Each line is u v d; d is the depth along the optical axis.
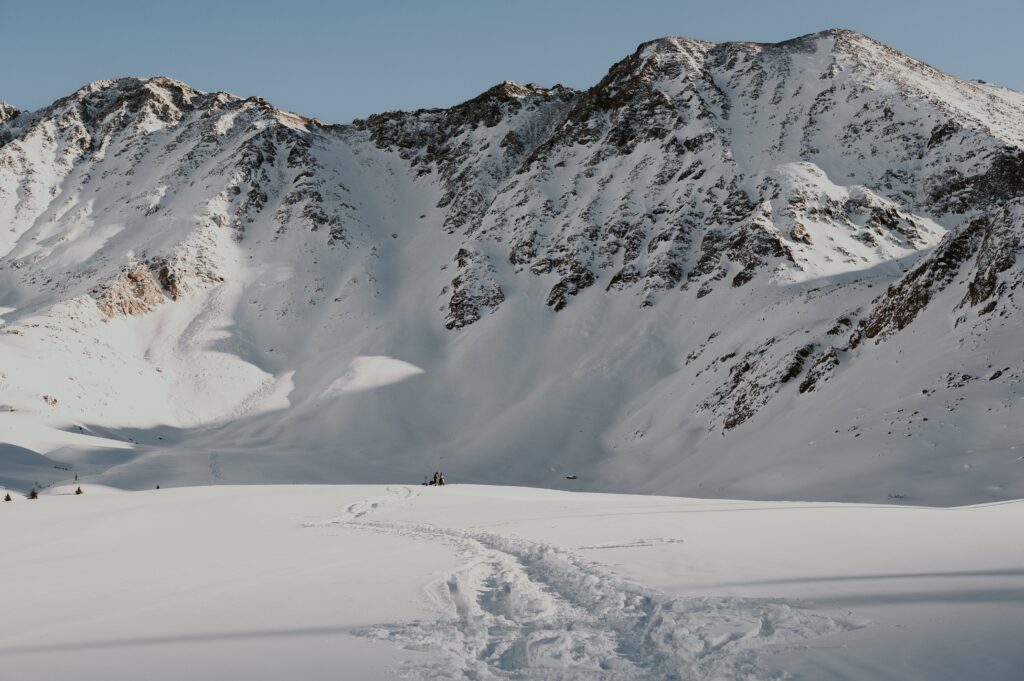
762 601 8.38
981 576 9.06
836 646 6.61
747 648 6.80
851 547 11.99
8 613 9.56
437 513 21.91
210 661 7.01
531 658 6.98
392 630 8.06
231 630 8.21
